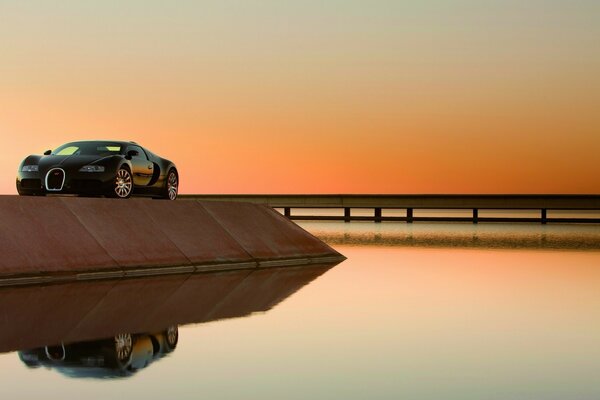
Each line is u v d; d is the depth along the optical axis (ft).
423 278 44.01
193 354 22.48
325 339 25.07
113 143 55.72
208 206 57.11
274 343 24.31
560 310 31.73
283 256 55.42
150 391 18.28
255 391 18.45
